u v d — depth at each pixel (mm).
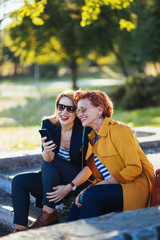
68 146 3555
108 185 2896
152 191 2818
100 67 77188
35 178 3465
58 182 3342
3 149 7625
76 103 3314
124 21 8062
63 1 23922
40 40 24922
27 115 17953
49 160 3363
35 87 46188
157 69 32875
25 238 1954
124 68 27062
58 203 3354
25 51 27219
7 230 3926
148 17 25047
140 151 3068
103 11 20344
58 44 27953
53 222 3316
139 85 20156
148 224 2008
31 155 5207
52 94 30297
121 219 2137
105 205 2875
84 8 7738
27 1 7227
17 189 3377
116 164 2996
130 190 2875
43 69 71562
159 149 6098
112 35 25578
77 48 27094
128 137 2943
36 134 10141
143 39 26406
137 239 1911
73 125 3520
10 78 72750
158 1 24469
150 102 19812
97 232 1948
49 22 24188
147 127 7648
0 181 4793
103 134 3008
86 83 50906
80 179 3359
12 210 3840
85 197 2854
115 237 1866
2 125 14242
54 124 3600
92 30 24750
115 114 17172
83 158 3461
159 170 2824
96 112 3074
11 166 5035
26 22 22469
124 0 7598
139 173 2918
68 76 72500
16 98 28188
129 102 19734
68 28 24625
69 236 1926
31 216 3826
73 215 3064
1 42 30609
